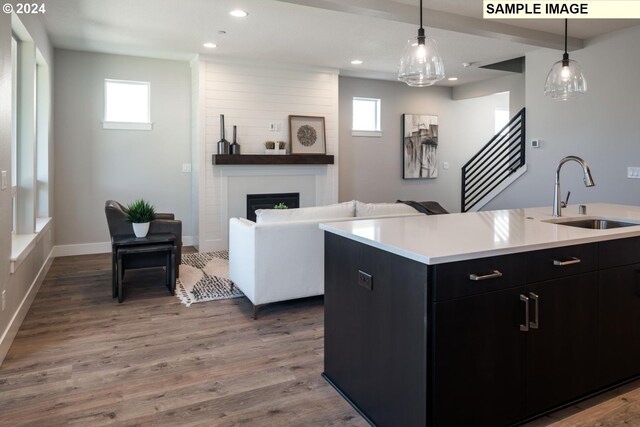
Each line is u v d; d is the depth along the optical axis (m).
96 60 5.99
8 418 2.16
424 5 4.15
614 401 2.32
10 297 3.02
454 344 1.81
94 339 3.15
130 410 2.24
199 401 2.34
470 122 8.86
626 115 4.99
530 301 2.00
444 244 1.96
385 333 2.03
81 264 5.41
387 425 2.03
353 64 6.68
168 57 6.25
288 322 3.52
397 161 8.24
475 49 5.82
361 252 2.20
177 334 3.26
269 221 3.71
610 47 5.10
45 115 5.19
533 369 2.05
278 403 2.32
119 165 6.22
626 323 2.40
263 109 6.49
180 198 6.61
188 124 6.57
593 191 5.35
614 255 2.31
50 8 4.29
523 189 6.23
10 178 3.01
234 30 4.98
